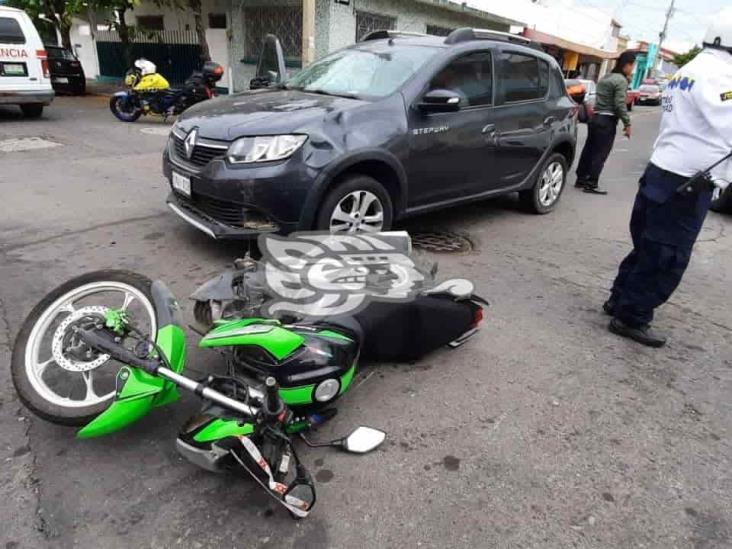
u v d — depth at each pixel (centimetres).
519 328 369
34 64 990
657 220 329
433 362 322
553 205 662
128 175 683
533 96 581
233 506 215
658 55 5106
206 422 204
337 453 246
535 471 242
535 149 590
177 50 1764
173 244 462
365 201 432
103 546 196
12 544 194
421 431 263
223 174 383
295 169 382
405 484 230
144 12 1814
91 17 1959
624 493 233
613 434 270
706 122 300
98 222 506
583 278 461
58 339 242
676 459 256
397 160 439
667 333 379
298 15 1430
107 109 1291
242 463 203
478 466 243
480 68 512
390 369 312
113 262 421
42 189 600
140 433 251
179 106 1134
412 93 452
